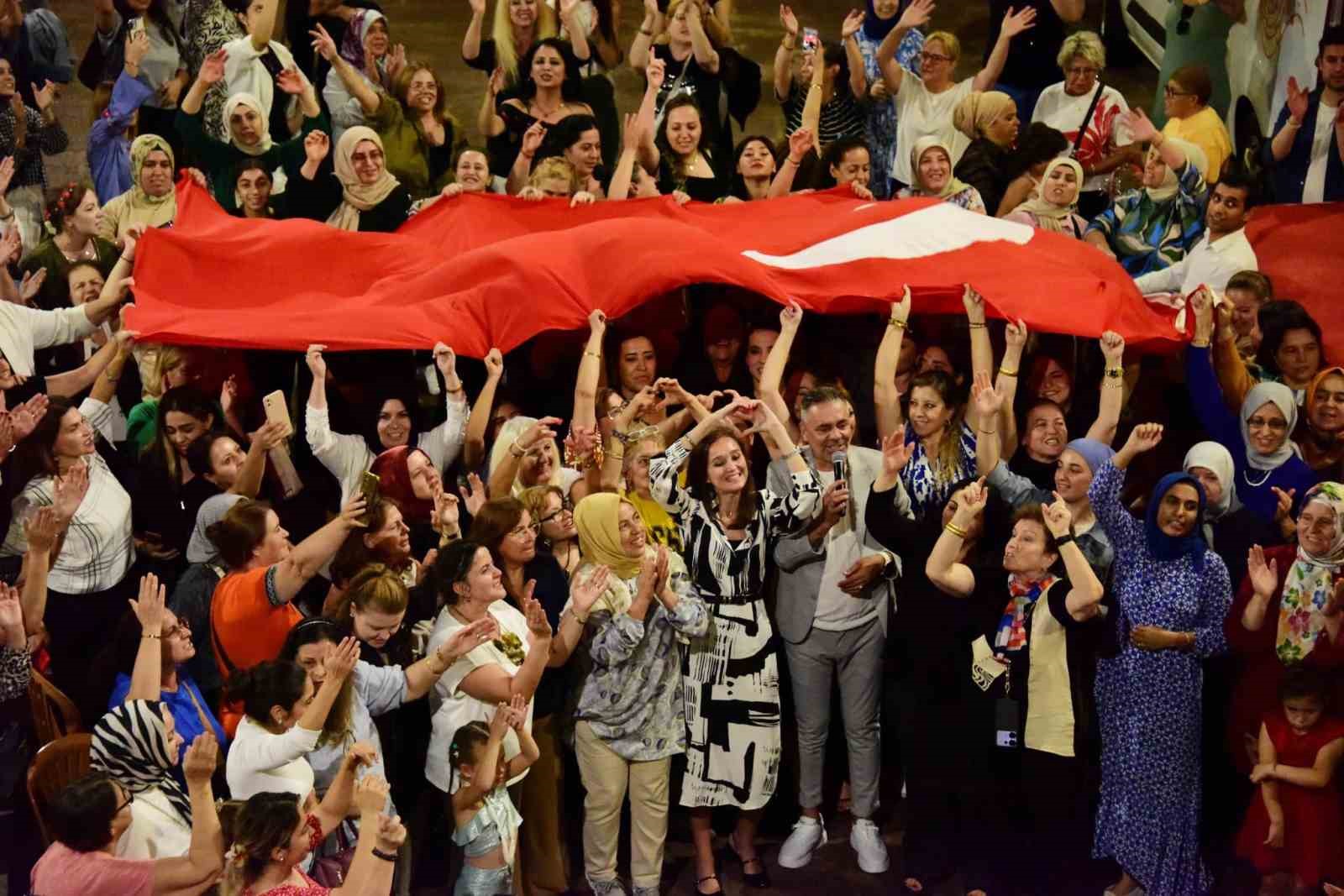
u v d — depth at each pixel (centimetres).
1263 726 638
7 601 582
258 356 821
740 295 833
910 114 1044
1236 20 1049
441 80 1345
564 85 1005
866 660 661
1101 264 844
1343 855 631
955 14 1426
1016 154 955
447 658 573
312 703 530
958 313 820
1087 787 629
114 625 677
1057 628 613
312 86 1059
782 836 699
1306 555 638
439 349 723
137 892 498
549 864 631
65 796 500
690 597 624
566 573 657
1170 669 618
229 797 579
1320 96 916
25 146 1029
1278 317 780
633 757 620
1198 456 694
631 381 783
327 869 554
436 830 616
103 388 739
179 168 1064
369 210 928
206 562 638
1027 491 669
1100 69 1009
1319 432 741
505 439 730
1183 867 629
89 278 843
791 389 780
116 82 1048
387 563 624
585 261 784
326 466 730
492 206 895
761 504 645
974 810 630
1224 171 856
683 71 1043
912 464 693
